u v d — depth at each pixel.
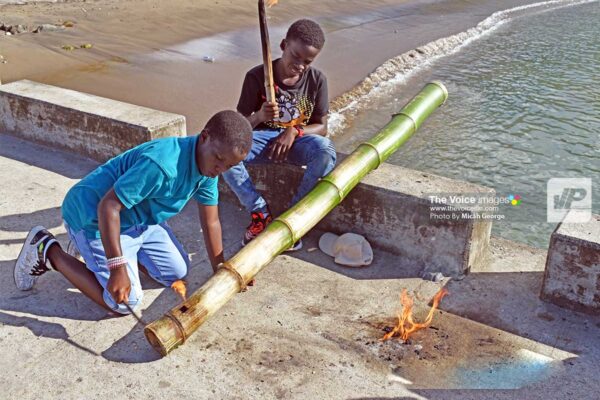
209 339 3.60
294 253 4.44
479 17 16.31
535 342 3.63
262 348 3.55
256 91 4.41
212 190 3.57
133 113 5.47
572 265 3.77
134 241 3.64
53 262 3.68
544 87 10.99
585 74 11.80
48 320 3.71
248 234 4.41
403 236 4.34
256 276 4.17
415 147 8.38
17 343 3.53
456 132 8.90
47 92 5.96
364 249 4.34
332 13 15.30
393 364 3.46
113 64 10.59
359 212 4.45
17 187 5.16
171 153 3.20
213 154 3.17
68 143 5.74
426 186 4.34
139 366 3.40
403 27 14.64
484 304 3.95
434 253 4.26
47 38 11.60
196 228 4.72
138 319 3.44
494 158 8.12
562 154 8.31
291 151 4.46
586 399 3.23
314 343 3.60
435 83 5.63
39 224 4.67
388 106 9.84
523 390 3.29
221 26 13.21
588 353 3.55
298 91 4.43
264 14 4.02
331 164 4.36
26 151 5.80
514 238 6.22
